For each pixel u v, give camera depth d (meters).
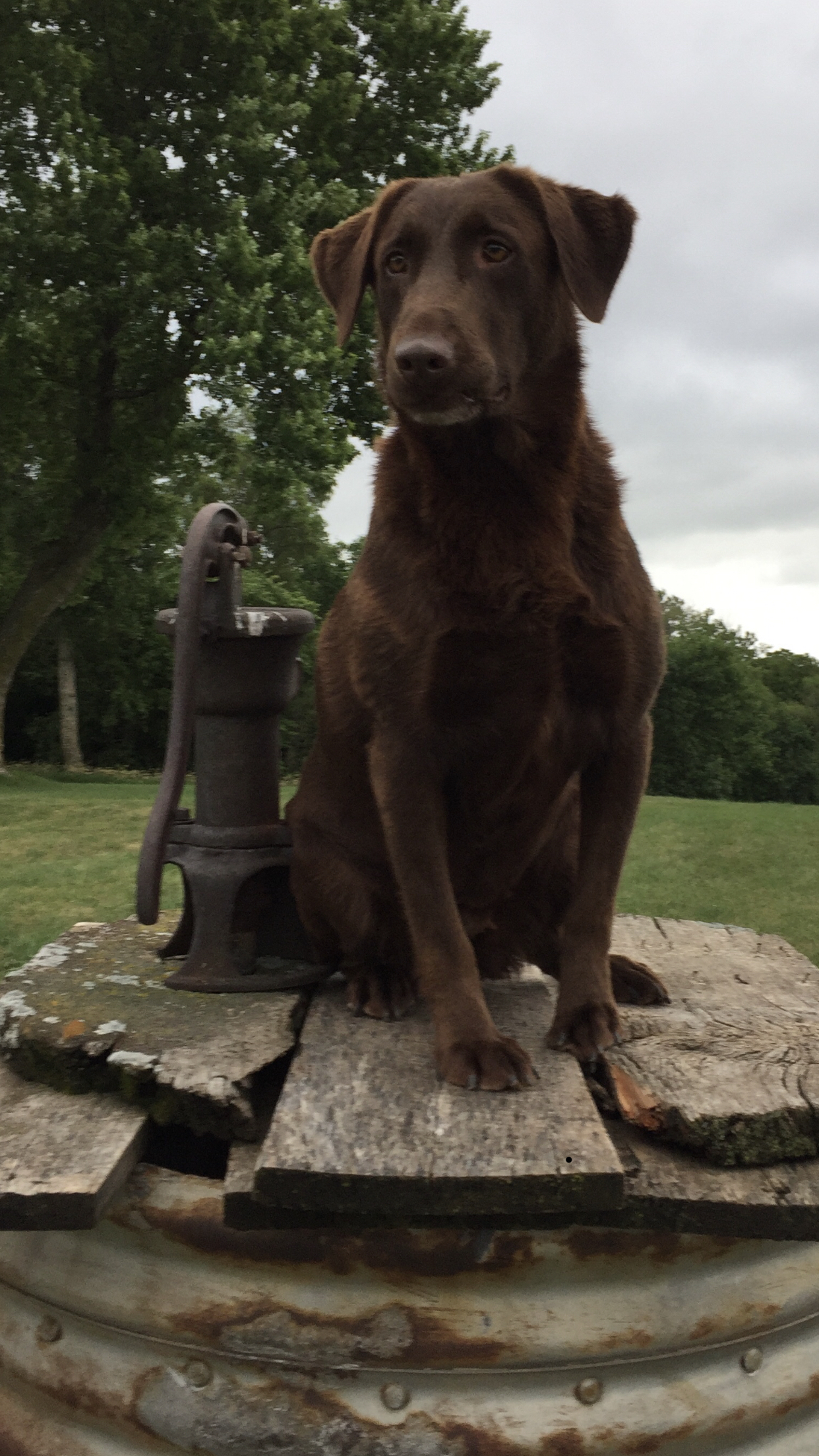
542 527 0.88
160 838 0.98
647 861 3.42
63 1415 0.83
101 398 7.23
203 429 6.32
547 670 0.89
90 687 13.16
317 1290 0.76
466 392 0.85
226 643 1.01
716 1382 0.79
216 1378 0.78
